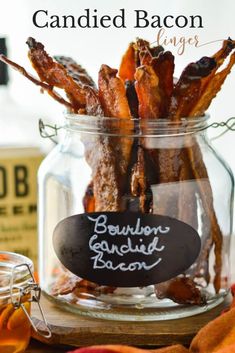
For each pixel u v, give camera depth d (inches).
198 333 21.4
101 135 22.6
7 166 34.3
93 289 23.3
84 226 23.0
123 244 22.8
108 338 22.1
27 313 21.0
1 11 47.2
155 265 22.8
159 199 22.7
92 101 23.0
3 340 20.5
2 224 34.7
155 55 23.6
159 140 22.5
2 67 34.5
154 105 22.5
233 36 48.4
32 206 34.9
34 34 47.6
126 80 23.7
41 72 23.6
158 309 23.1
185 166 22.9
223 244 24.3
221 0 47.9
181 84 22.7
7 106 35.0
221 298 24.6
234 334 21.1
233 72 48.8
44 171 24.8
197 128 23.0
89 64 48.6
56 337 22.1
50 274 24.7
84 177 23.5
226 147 50.2
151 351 20.5
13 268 20.8
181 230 22.9
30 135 34.8
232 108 49.4
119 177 22.6
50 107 48.8
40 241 25.2
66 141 24.5
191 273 23.4
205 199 23.5
